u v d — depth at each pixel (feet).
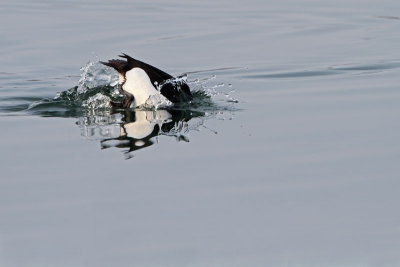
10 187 40.55
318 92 59.41
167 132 49.85
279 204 38.73
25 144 47.32
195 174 42.45
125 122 52.29
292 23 83.35
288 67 67.26
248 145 47.09
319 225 36.45
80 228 36.17
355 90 59.67
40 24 82.02
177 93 56.59
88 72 65.31
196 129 50.42
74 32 78.95
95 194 39.75
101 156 45.14
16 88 61.00
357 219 37.09
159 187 40.70
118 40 76.28
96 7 90.58
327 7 91.25
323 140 47.67
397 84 61.05
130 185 40.91
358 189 40.37
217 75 65.16
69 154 45.42
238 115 53.62
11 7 89.66
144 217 37.24
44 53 71.51
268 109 55.01
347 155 44.98
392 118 51.72
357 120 51.57
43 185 40.81
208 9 90.02
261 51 72.69
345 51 72.33
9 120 52.70
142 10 89.35
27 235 35.55
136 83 55.93
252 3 93.56
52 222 36.73
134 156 45.14
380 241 34.94
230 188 40.57
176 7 91.09
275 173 42.52
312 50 72.79
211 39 76.74
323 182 41.29
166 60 70.18
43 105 56.65
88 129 50.55
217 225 36.42
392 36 77.51
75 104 57.00
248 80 63.57
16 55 70.90
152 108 55.77
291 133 49.19
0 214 37.52
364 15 86.94
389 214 37.45
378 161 43.96
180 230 36.06
